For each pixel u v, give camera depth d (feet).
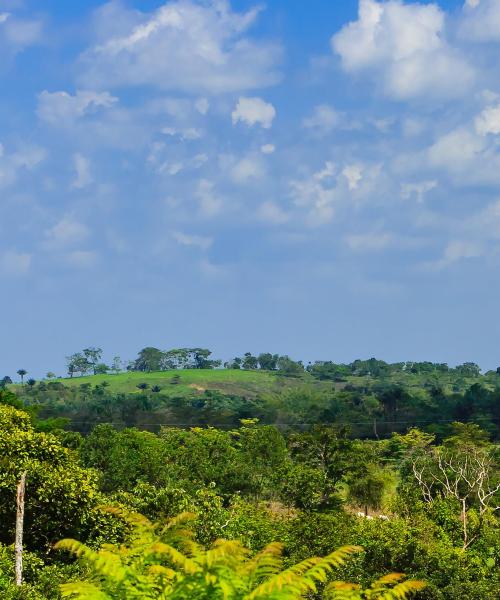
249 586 53.57
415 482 558.56
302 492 574.56
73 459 286.66
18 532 204.54
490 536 340.18
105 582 53.93
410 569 274.98
